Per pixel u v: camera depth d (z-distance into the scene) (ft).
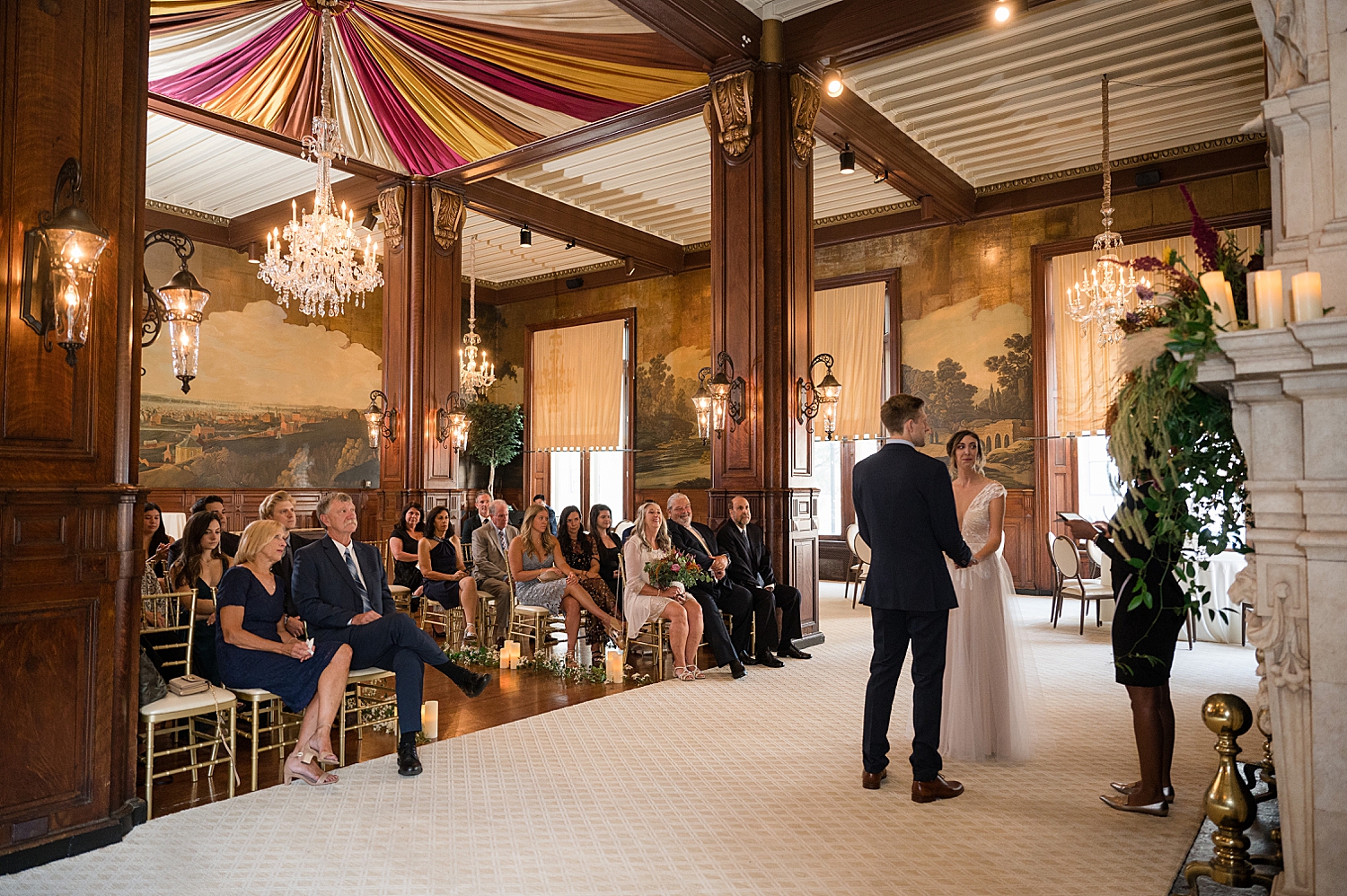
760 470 25.73
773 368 25.93
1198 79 29.45
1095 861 10.61
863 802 12.71
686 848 11.08
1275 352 7.81
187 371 16.08
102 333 11.94
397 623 14.76
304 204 41.83
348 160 33.96
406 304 36.01
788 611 24.43
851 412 43.70
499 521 27.09
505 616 25.54
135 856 10.89
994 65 28.89
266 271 28.37
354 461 51.65
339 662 14.08
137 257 12.67
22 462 10.97
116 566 11.71
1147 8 25.49
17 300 11.05
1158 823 11.82
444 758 14.96
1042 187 38.34
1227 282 8.77
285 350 48.80
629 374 52.75
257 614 14.51
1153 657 12.07
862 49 25.22
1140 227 36.50
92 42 12.00
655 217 45.24
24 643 10.82
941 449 41.09
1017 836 11.41
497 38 25.93
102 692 11.53
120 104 12.31
